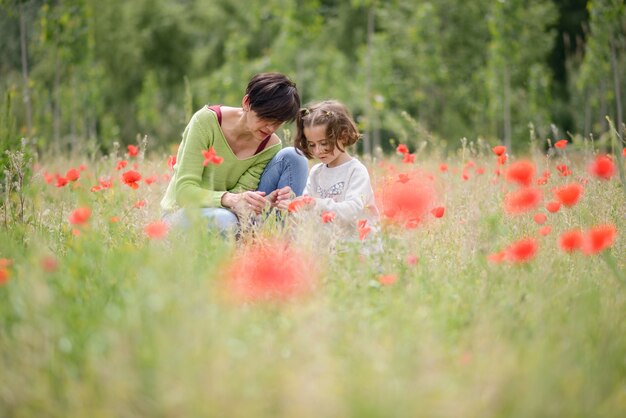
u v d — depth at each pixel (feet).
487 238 11.52
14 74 50.39
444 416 7.00
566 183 18.04
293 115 14.89
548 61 82.84
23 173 16.70
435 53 61.05
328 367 7.55
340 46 78.64
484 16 70.18
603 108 47.88
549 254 11.88
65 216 16.17
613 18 39.42
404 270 10.87
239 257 11.19
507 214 14.74
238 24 82.07
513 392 7.29
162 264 8.68
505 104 52.16
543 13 60.39
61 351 7.94
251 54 81.30
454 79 70.08
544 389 7.17
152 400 7.14
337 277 10.61
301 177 16.25
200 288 8.57
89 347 7.80
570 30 82.58
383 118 59.47
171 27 82.48
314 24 52.37
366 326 8.84
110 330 7.76
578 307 9.73
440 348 8.29
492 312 9.32
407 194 10.46
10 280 9.48
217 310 8.42
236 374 7.37
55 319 8.14
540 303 9.45
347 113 15.84
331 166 16.30
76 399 7.24
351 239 12.74
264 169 16.66
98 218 14.43
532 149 23.20
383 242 11.31
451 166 23.30
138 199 16.37
